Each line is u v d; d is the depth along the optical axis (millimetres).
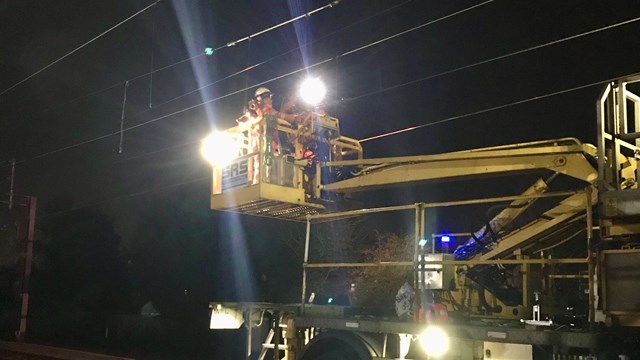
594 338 6184
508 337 6797
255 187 9711
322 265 8984
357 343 8125
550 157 8148
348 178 10242
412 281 8773
